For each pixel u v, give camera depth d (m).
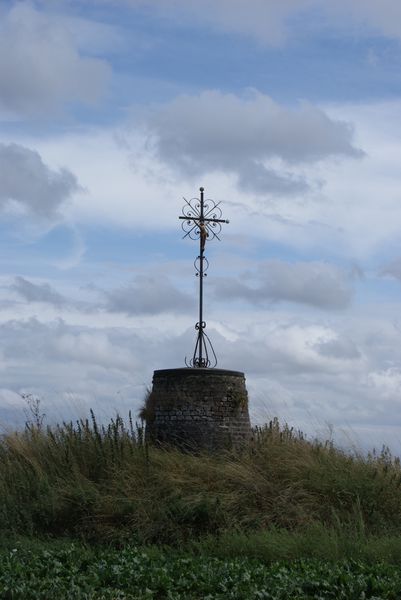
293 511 14.33
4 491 15.30
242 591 9.72
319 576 10.55
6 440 17.11
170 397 17.27
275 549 12.38
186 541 13.63
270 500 14.63
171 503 14.34
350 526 13.62
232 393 17.33
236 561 11.61
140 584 10.23
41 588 9.83
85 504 14.49
